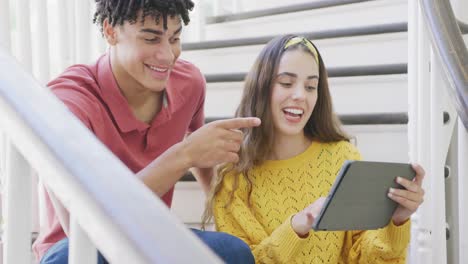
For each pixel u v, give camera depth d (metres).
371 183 0.98
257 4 2.51
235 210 1.23
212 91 1.97
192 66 1.41
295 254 1.13
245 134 1.28
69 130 0.47
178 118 1.31
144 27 1.08
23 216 0.52
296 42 1.29
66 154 0.45
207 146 1.06
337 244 1.20
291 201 1.23
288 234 1.09
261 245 1.13
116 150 1.20
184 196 1.74
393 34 1.82
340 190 0.94
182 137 1.35
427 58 1.35
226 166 1.28
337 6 2.10
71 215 0.43
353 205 0.98
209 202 1.31
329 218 0.97
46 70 1.57
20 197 0.52
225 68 2.12
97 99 1.15
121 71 1.15
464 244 1.10
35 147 0.46
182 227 0.40
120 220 0.39
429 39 1.24
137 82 1.16
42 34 1.56
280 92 1.25
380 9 2.01
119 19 1.09
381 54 1.85
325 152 1.28
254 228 1.20
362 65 1.76
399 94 1.71
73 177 0.43
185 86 1.32
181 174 1.06
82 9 1.65
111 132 1.17
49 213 1.18
